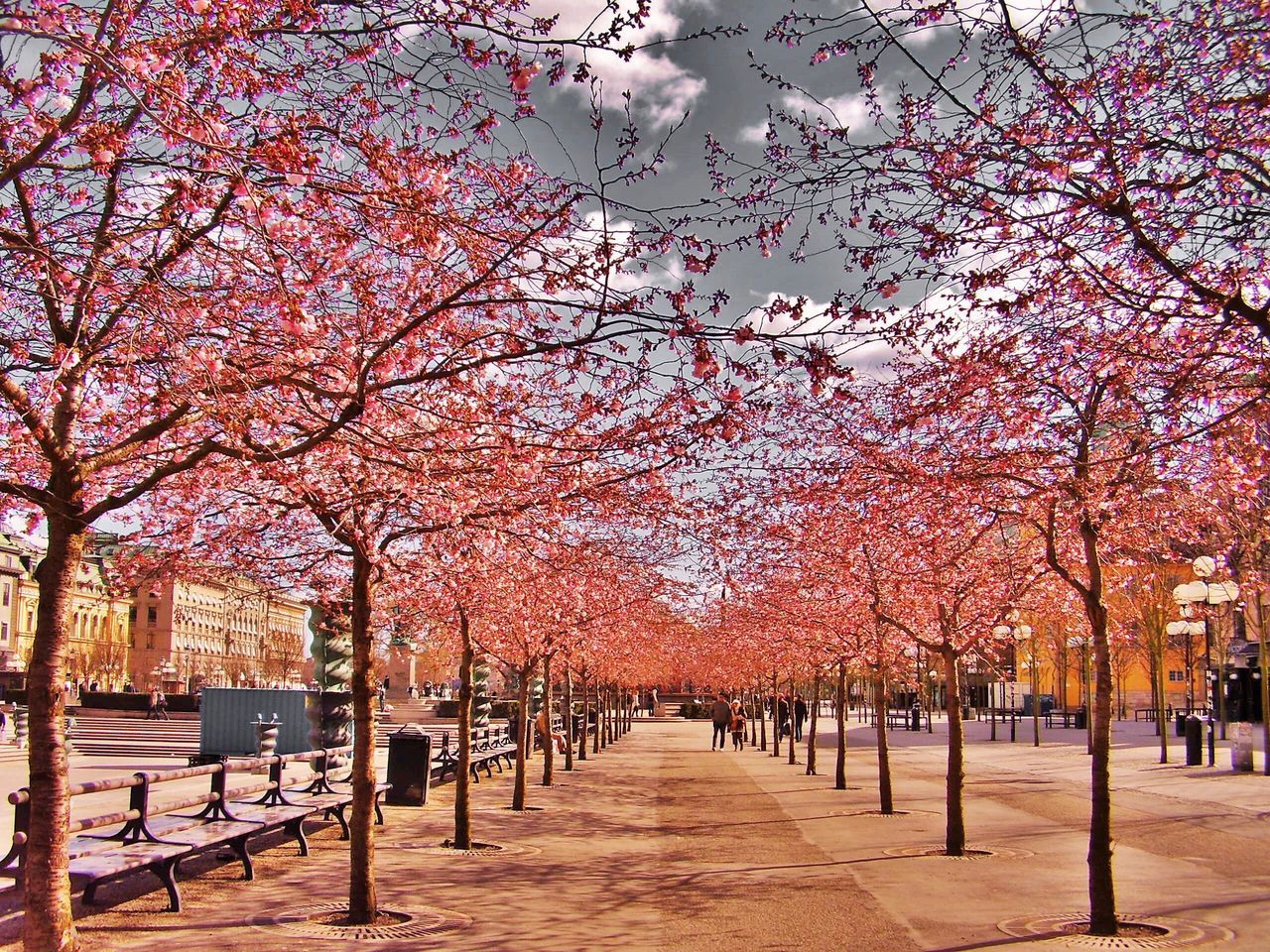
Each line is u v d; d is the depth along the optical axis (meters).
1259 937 9.27
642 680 55.16
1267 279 7.69
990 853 14.67
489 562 11.48
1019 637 31.31
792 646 26.23
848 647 20.64
